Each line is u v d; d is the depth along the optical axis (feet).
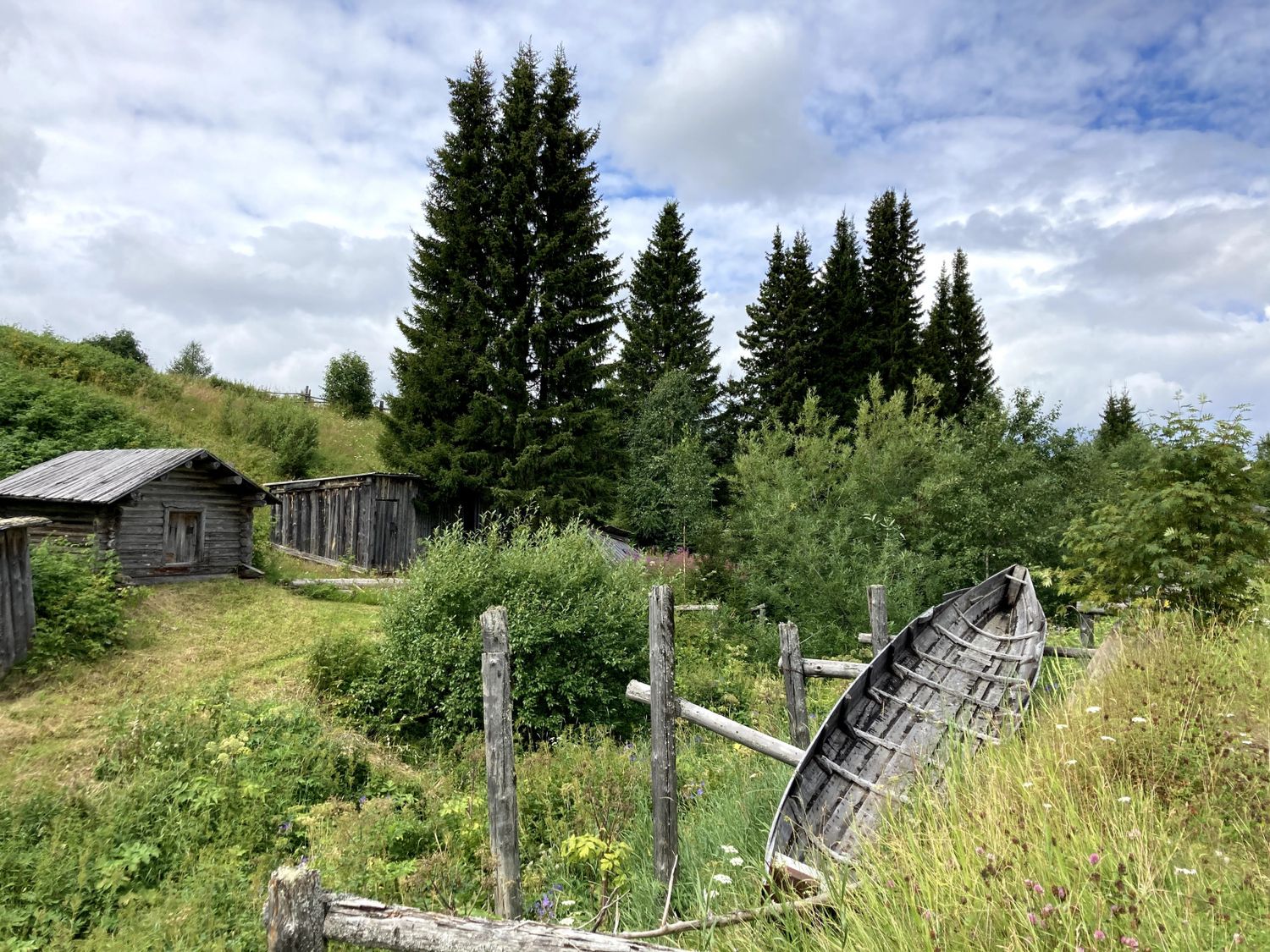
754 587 50.60
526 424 73.00
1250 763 11.51
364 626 43.47
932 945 8.14
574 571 35.47
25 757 24.29
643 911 14.90
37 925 15.60
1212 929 7.69
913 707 18.94
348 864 17.53
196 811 20.58
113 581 41.70
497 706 16.57
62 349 82.64
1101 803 10.50
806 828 13.64
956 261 146.61
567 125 84.58
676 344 119.65
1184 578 21.40
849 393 110.63
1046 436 58.13
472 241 76.95
